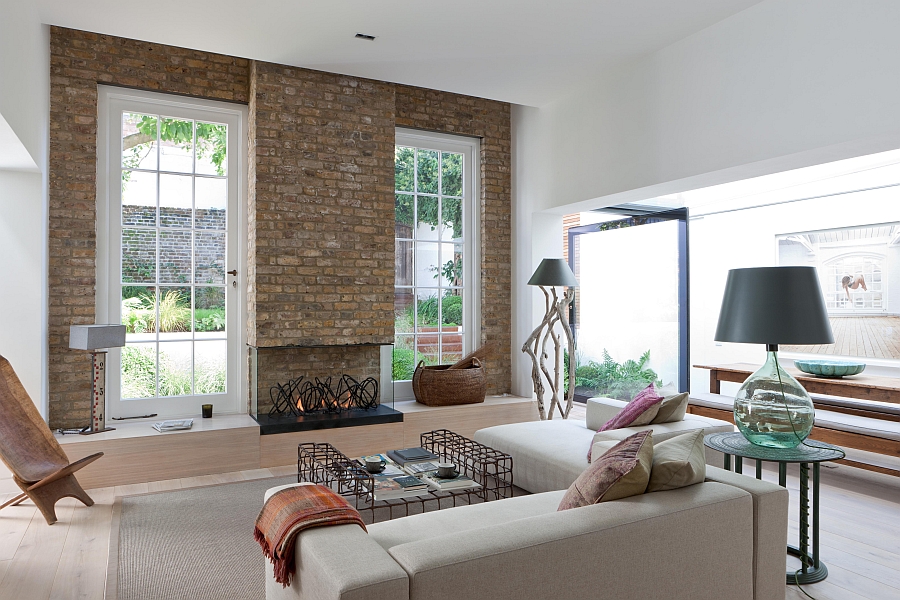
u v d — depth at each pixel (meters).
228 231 5.17
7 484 4.04
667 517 2.04
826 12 3.34
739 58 3.81
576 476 3.38
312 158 5.10
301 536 1.87
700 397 5.61
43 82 4.18
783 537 2.33
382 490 3.01
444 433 4.14
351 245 5.27
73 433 4.29
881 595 2.63
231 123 5.18
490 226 6.25
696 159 4.11
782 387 2.76
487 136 6.22
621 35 4.14
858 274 6.25
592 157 5.08
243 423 4.71
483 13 3.82
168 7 3.71
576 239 7.29
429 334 6.10
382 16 3.85
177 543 3.20
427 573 1.65
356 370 5.35
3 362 3.79
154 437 4.29
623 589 1.95
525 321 6.14
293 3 3.66
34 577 2.81
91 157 4.60
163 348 4.96
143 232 4.89
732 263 7.43
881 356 6.05
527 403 5.88
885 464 4.15
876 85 3.11
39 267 4.17
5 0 2.89
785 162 3.71
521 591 1.78
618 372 6.62
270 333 4.92
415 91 5.89
